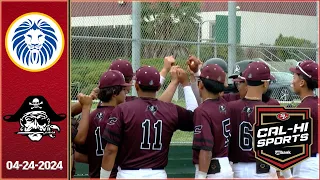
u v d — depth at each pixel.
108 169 12.98
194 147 13.13
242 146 14.04
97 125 13.89
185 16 23.70
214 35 24.31
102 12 22.64
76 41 21.66
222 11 24.31
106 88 13.79
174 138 21.45
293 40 25.91
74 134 13.76
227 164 13.48
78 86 21.31
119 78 13.84
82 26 22.38
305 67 14.66
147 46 22.50
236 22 24.98
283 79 24.31
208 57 23.94
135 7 22.19
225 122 13.46
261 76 14.06
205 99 13.56
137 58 22.12
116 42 22.19
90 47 21.84
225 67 15.39
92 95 14.13
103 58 21.97
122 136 13.02
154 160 13.10
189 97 14.46
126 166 13.06
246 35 25.25
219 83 13.41
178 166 19.09
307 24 25.70
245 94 14.51
